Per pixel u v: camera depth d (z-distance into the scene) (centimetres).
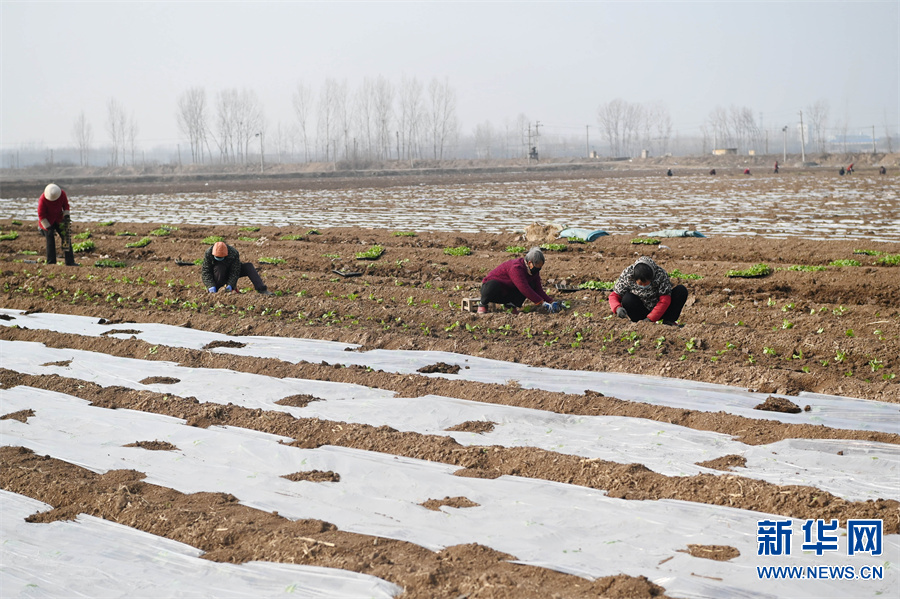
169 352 1156
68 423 878
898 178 6744
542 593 491
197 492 690
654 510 614
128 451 790
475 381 970
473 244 2414
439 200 5066
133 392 976
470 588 507
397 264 1953
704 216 3516
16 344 1234
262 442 792
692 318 1313
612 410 860
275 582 532
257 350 1156
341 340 1202
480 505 643
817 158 12644
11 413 920
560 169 12731
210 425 870
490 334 1230
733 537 565
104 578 553
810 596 487
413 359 1070
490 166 13412
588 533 585
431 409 875
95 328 1334
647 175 9156
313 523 616
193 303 1519
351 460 743
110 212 4462
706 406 862
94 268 2000
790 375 927
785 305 1384
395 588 512
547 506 632
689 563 532
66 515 657
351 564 545
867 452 705
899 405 822
